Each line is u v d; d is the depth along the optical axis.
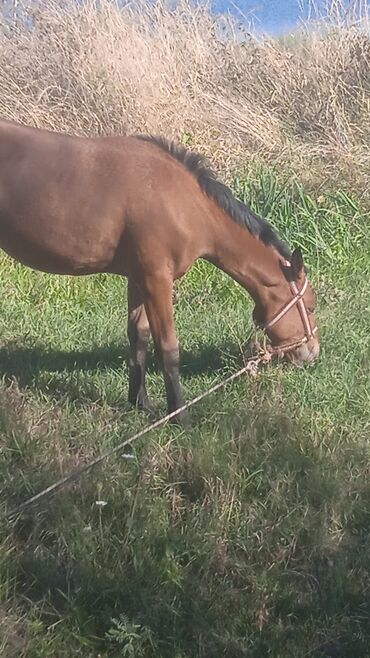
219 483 4.41
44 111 8.87
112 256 4.92
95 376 5.63
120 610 3.92
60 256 4.92
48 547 4.09
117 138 4.95
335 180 8.74
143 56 9.60
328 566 4.18
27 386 5.39
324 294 6.74
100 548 4.09
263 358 5.36
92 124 8.91
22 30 9.50
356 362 5.80
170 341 4.89
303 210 8.08
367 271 7.59
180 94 9.51
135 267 4.84
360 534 4.36
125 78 9.24
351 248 7.96
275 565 4.13
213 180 4.95
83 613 3.88
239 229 5.05
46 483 4.36
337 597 4.07
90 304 7.05
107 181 4.77
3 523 4.10
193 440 4.68
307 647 3.92
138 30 10.00
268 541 4.20
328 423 4.99
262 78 10.36
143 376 5.28
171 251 4.81
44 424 4.83
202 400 5.11
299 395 5.29
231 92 10.20
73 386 5.43
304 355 5.45
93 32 9.51
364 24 10.52
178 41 10.16
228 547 4.20
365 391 5.40
